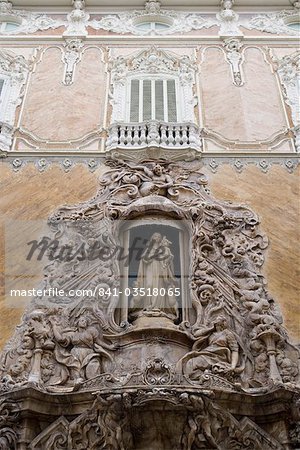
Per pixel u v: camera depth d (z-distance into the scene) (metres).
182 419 9.88
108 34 19.39
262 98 16.95
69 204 13.88
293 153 15.09
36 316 11.43
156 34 19.41
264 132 15.91
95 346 11.09
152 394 9.74
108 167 14.77
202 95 17.08
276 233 13.38
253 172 14.71
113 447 9.80
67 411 10.30
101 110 16.55
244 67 18.03
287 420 10.24
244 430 10.11
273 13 20.48
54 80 17.47
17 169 14.69
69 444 9.95
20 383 10.55
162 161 14.77
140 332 11.08
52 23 19.94
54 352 11.05
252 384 10.77
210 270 12.32
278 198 14.10
